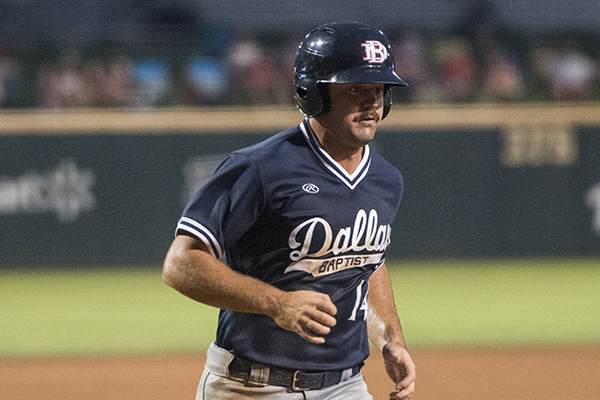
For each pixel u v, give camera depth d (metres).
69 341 28.03
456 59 54.56
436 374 23.53
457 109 43.91
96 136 42.09
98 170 42.28
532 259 44.88
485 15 61.94
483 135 44.06
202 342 27.81
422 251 44.16
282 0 62.03
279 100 51.97
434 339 28.11
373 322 11.15
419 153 43.72
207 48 54.66
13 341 28.08
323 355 9.84
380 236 10.16
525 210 44.66
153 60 53.47
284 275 9.61
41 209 42.12
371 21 62.53
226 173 9.34
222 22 60.31
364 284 10.39
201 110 43.09
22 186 41.88
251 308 8.80
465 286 38.16
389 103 10.27
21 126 41.50
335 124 9.38
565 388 22.06
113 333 29.20
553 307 33.62
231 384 9.83
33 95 51.16
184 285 9.02
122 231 42.69
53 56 53.59
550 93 54.88
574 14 62.19
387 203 10.20
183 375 23.47
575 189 44.81
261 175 9.23
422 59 55.22
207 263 8.98
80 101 50.75
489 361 25.11
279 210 9.32
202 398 10.12
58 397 21.28
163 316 32.09
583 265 43.59
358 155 9.92
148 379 23.02
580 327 30.03
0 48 53.38
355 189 9.73
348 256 9.77
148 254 42.97
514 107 44.16
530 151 44.31
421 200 43.91
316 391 9.92
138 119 42.12
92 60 53.44
